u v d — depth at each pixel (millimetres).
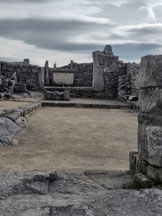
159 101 3426
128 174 4012
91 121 11156
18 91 20734
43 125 9805
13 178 3438
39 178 3516
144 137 3646
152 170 3428
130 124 10664
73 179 3666
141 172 3721
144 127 3672
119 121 11383
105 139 7910
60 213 2627
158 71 3459
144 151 3637
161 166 3312
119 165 5352
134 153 4191
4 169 4863
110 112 14602
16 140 7289
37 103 15328
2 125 8062
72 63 27469
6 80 19750
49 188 3354
